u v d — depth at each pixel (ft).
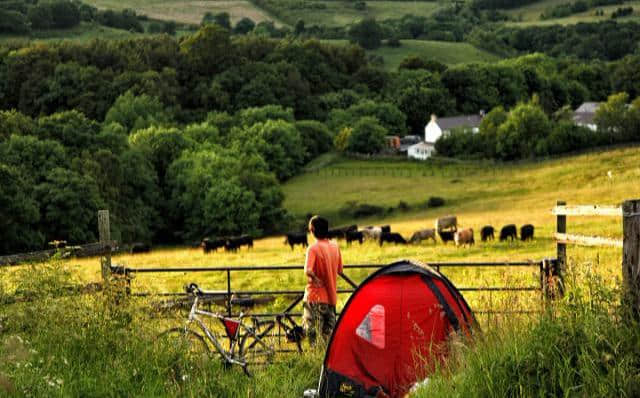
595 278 25.96
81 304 32.60
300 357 34.68
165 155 324.39
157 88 504.43
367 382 30.53
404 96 571.69
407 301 31.04
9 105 504.43
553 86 639.35
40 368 28.25
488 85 609.83
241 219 279.49
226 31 595.47
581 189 228.43
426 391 25.53
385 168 360.28
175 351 31.37
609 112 395.34
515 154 379.76
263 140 369.50
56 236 212.02
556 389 22.88
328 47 649.20
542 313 26.58
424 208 258.57
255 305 68.13
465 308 31.19
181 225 299.17
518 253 108.88
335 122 502.38
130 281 38.78
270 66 557.74
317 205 300.20
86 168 241.35
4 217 191.21
